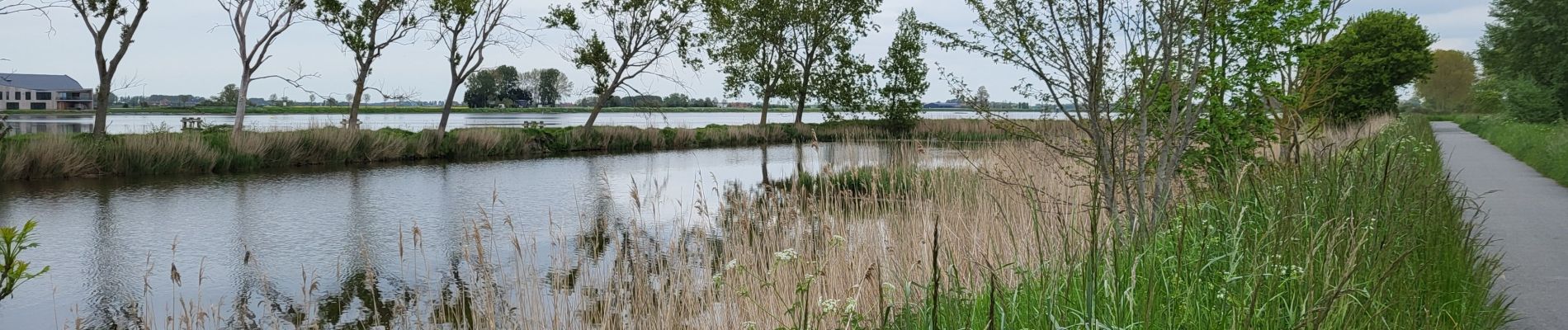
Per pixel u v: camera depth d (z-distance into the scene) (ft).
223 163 71.15
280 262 31.60
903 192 37.99
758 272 21.43
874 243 21.90
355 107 100.68
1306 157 24.53
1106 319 11.15
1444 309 13.46
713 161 87.20
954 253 19.03
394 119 245.24
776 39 153.48
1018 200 25.81
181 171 67.77
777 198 33.81
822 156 75.31
